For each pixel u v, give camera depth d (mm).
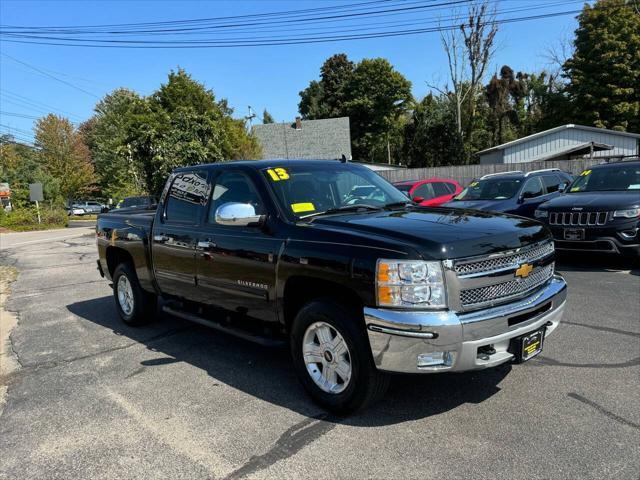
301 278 3611
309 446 3145
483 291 3201
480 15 35750
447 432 3217
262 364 4664
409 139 41281
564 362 4277
